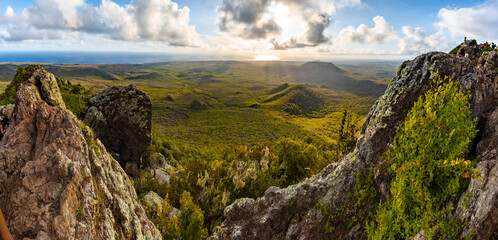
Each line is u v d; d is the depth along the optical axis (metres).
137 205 13.58
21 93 9.80
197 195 25.84
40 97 10.56
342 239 13.60
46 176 8.52
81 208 8.56
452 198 9.38
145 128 29.94
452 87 10.72
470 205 8.52
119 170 14.05
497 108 10.43
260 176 27.89
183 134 147.38
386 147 13.05
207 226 22.31
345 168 14.80
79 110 27.70
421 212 9.97
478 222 8.06
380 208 12.04
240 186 25.05
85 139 11.12
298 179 31.00
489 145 9.55
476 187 8.62
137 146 29.89
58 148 9.16
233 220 18.41
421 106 11.17
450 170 9.59
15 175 8.59
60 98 11.91
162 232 16.06
